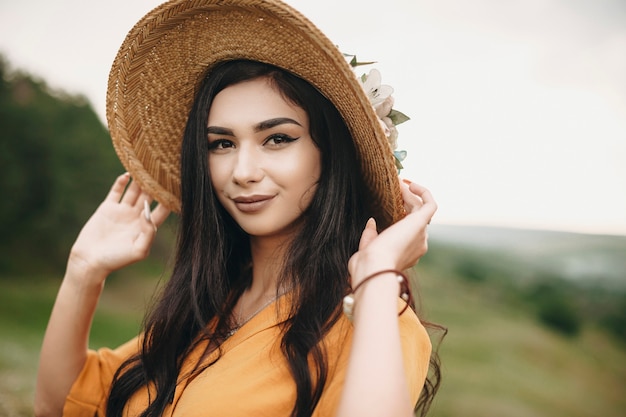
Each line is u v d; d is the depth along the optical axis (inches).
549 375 275.4
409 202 58.3
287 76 58.2
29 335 211.0
